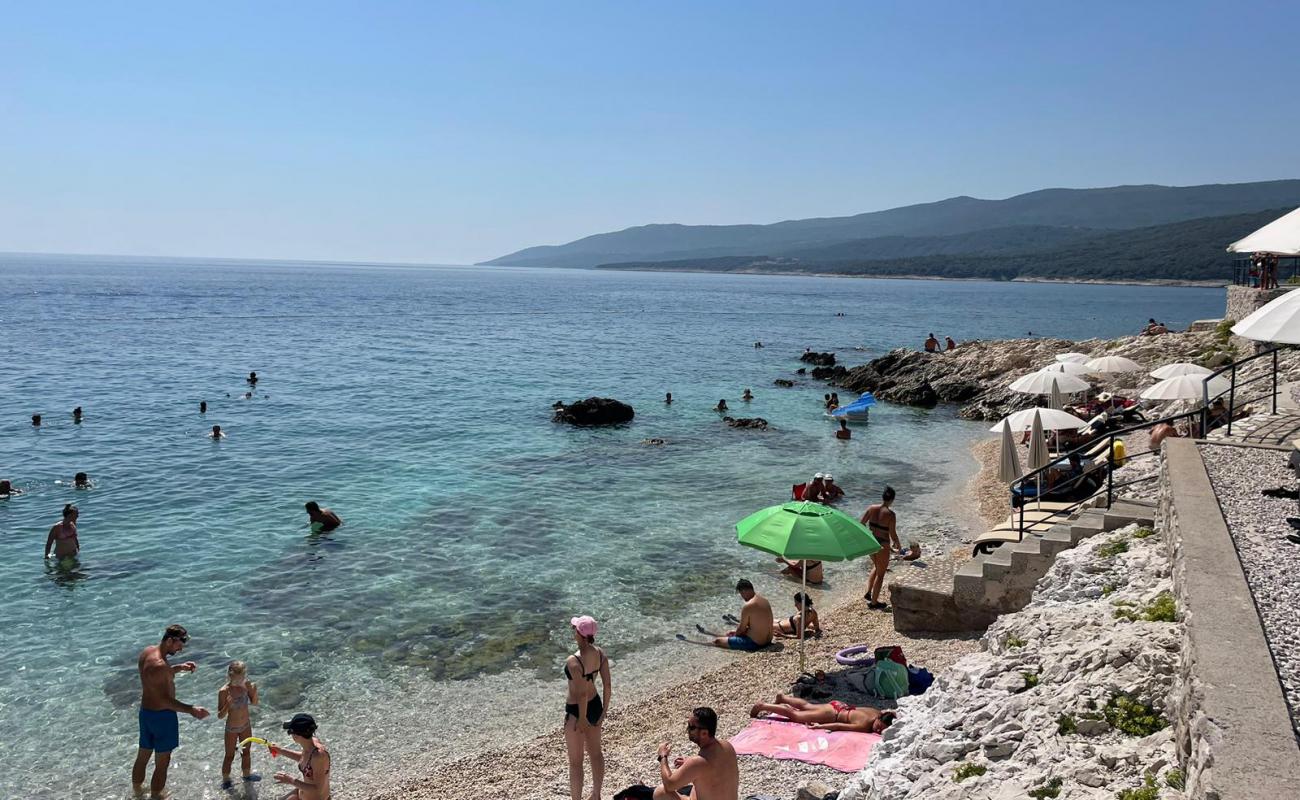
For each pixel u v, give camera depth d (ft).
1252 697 17.90
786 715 38.32
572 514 79.20
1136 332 334.85
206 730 41.81
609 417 127.13
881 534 56.03
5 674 46.29
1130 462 65.26
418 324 319.06
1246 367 93.50
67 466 94.12
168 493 83.82
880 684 40.22
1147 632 26.18
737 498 86.33
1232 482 35.50
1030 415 66.49
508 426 123.75
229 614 54.75
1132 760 20.94
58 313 319.68
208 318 318.04
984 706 26.14
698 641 52.31
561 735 41.45
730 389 166.50
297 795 33.01
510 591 59.67
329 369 181.78
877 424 134.41
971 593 47.83
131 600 56.59
